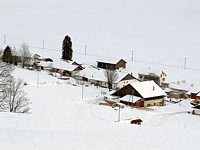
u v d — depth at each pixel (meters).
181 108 54.28
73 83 67.56
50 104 46.31
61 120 17.23
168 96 65.69
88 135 13.98
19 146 12.39
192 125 40.81
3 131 14.28
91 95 57.91
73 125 16.34
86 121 17.25
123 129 15.89
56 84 63.22
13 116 17.77
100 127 16.12
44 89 57.59
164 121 43.72
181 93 66.12
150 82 59.69
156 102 57.28
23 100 41.62
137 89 56.53
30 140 13.07
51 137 13.49
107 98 56.47
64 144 12.72
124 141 13.27
